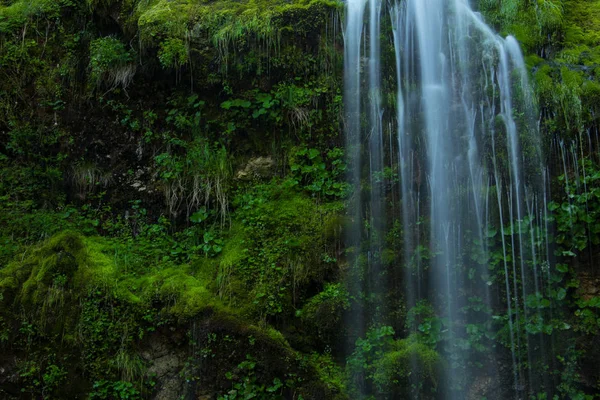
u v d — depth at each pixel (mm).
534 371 5297
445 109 5988
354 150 5988
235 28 6156
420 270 5594
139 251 5812
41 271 5227
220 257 5672
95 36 6832
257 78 6227
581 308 5406
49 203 6246
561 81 5863
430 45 6203
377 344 5262
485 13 6520
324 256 5555
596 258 5473
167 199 6098
